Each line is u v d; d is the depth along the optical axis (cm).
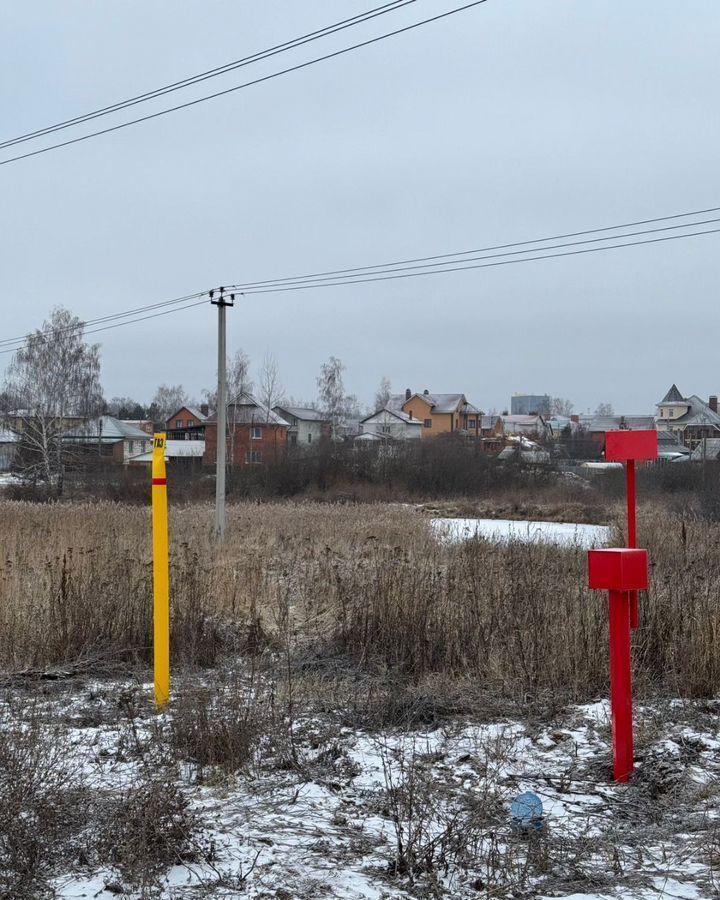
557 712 736
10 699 736
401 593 973
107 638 958
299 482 4981
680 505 3108
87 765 602
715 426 11238
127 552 1277
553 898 421
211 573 1228
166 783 520
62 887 423
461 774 591
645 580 587
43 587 1088
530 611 930
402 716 727
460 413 10938
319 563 1323
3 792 482
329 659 929
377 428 10094
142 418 13850
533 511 3812
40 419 5459
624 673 587
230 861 450
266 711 679
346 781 573
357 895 414
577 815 527
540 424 12506
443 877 439
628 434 598
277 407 9381
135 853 440
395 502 4575
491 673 829
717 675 796
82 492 4894
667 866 459
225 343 2645
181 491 4675
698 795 557
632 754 590
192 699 687
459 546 1641
